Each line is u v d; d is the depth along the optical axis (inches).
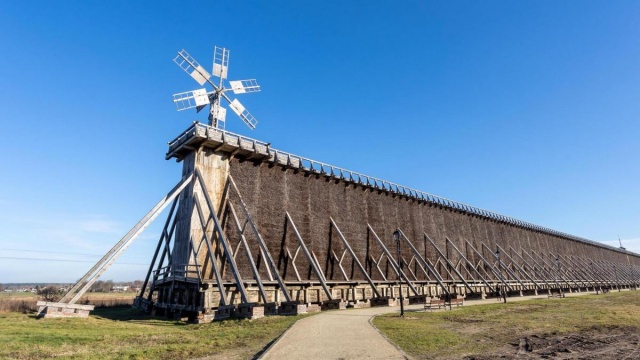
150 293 1201.4
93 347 526.9
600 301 1514.5
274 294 1149.7
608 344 596.7
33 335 598.5
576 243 3841.0
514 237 2918.3
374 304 1305.4
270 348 488.7
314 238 1460.4
